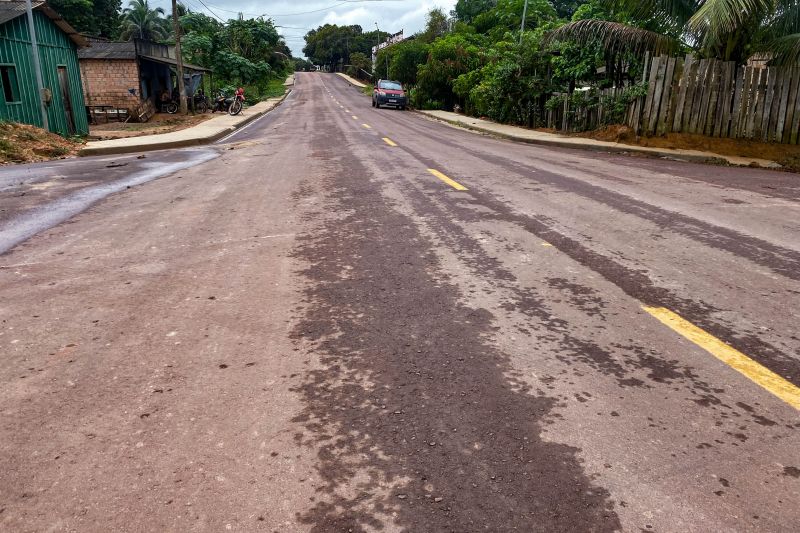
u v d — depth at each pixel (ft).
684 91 44.52
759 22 41.42
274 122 80.84
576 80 60.23
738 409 7.95
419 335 10.30
